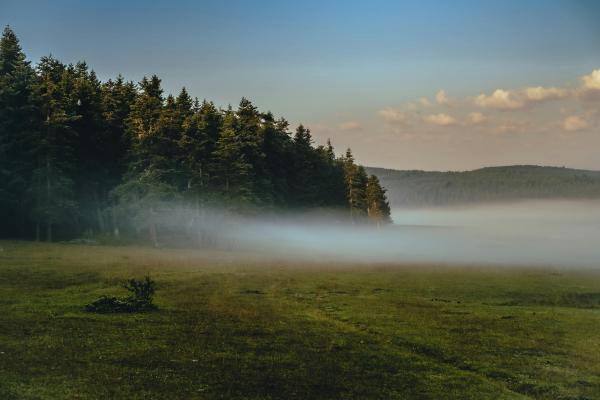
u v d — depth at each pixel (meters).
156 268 45.72
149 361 18.89
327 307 32.53
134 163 70.06
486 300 37.75
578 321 30.38
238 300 33.34
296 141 113.00
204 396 15.82
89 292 32.66
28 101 66.06
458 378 19.25
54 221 64.12
